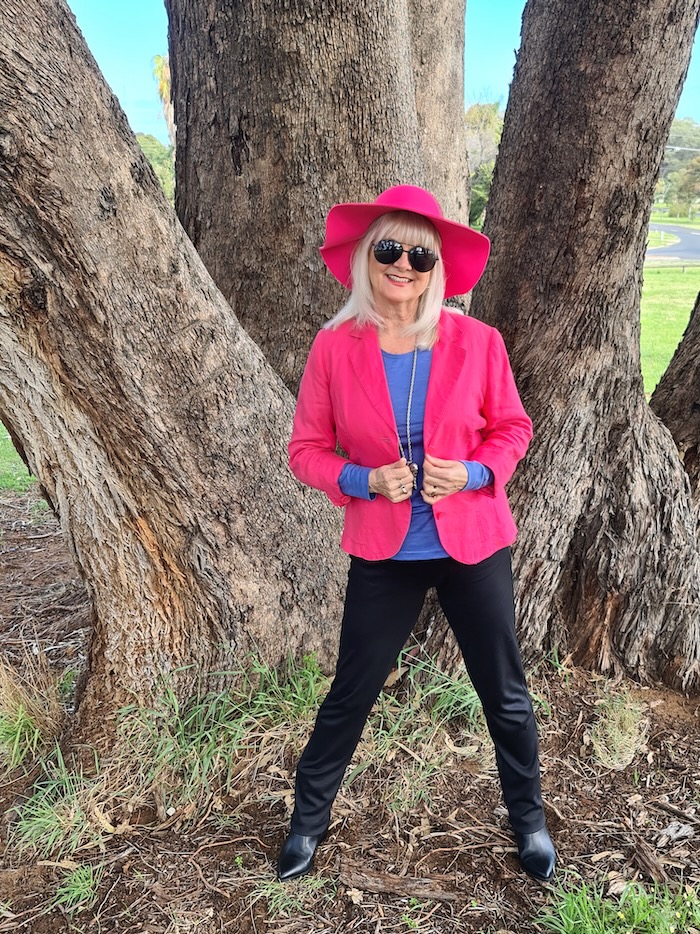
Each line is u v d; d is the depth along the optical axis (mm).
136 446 2281
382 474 1731
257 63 2754
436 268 1790
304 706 2678
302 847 2127
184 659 2668
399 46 2797
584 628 3020
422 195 1766
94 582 2578
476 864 2178
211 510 2459
